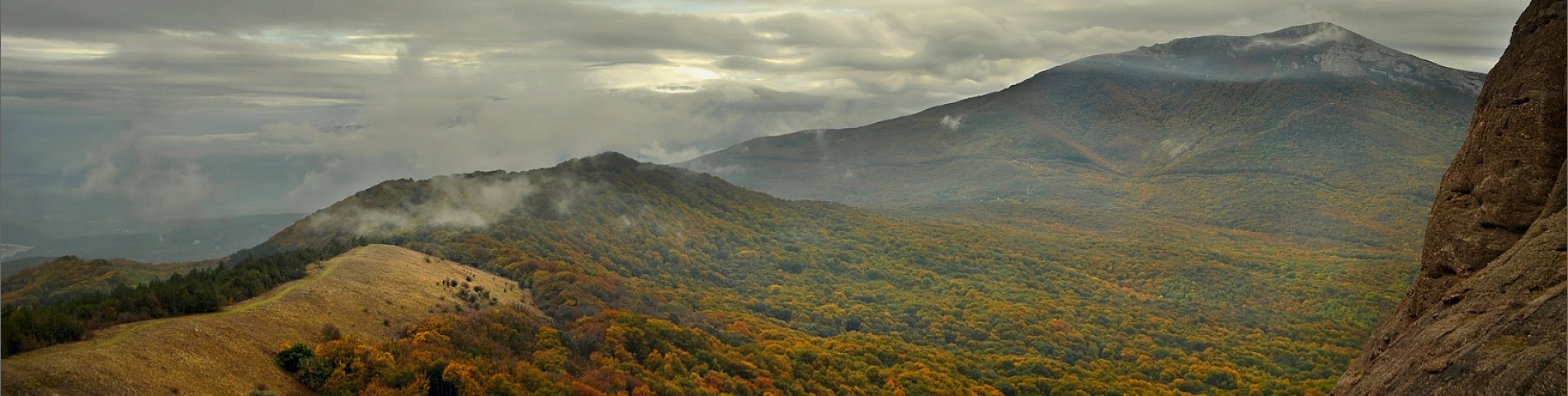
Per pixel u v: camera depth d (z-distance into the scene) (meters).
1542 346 33.34
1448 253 45.56
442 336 75.94
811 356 119.75
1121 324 176.88
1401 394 38.00
